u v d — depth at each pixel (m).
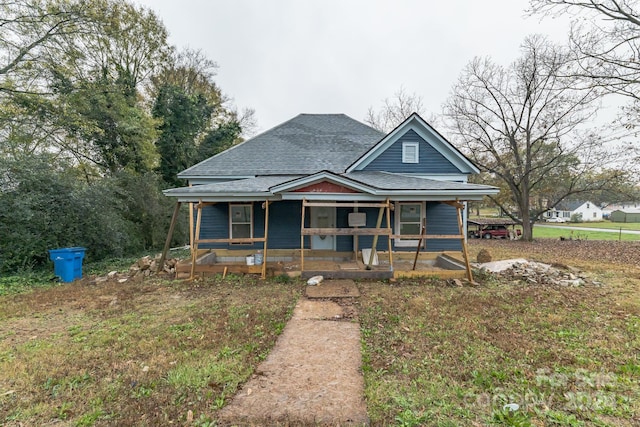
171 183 20.58
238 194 8.35
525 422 2.68
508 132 22.42
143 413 2.91
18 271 8.73
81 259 9.09
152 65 21.88
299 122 14.87
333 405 3.01
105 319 5.55
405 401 3.05
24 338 4.73
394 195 8.11
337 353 4.13
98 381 3.48
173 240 17.55
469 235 28.64
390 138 11.14
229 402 3.07
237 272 8.74
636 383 3.38
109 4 16.72
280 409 2.95
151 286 7.77
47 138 13.05
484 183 27.28
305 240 10.98
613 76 13.30
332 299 6.58
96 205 10.90
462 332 4.81
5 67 12.16
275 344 4.43
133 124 15.93
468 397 3.13
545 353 4.11
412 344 4.39
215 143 23.50
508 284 7.90
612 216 54.94
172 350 4.25
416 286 7.61
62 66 13.36
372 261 9.30
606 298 6.69
